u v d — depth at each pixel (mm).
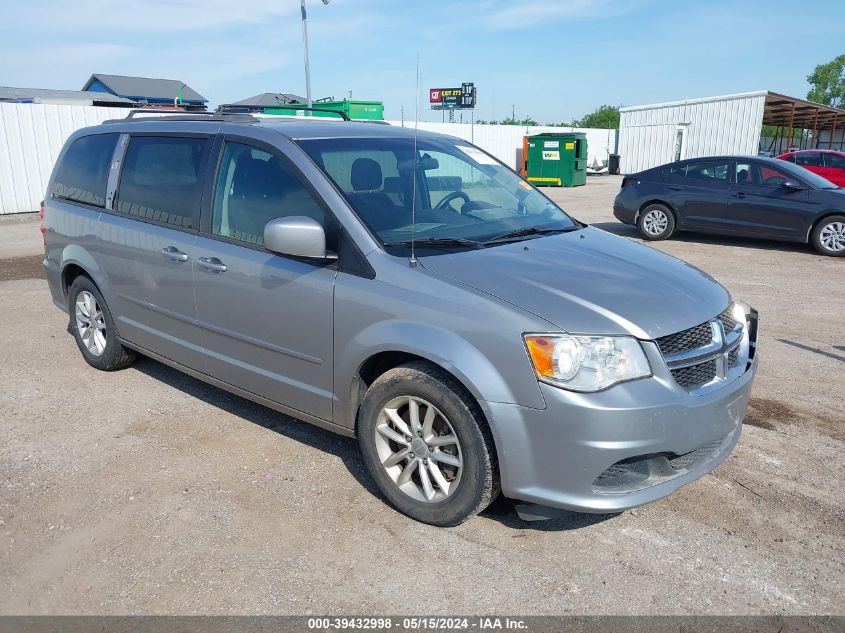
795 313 7051
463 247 3428
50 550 3031
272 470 3734
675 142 30266
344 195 3439
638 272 3330
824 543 3131
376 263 3230
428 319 3016
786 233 10648
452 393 2980
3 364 5391
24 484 3572
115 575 2871
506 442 2857
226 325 3910
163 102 53125
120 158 4734
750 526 3260
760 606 2719
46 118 16266
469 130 27422
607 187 25562
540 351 2764
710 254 10555
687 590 2809
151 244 4297
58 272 5340
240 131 3971
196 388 4891
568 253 3498
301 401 3645
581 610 2688
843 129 47531
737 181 11102
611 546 3098
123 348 5023
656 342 2852
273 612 2662
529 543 3109
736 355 3299
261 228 3711
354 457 3891
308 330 3467
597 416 2719
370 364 3365
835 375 5242
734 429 3191
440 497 3166
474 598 2748
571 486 2814
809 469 3803
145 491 3510
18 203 16156
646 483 2920
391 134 4199
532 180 26016
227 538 3125
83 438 4102
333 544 3090
